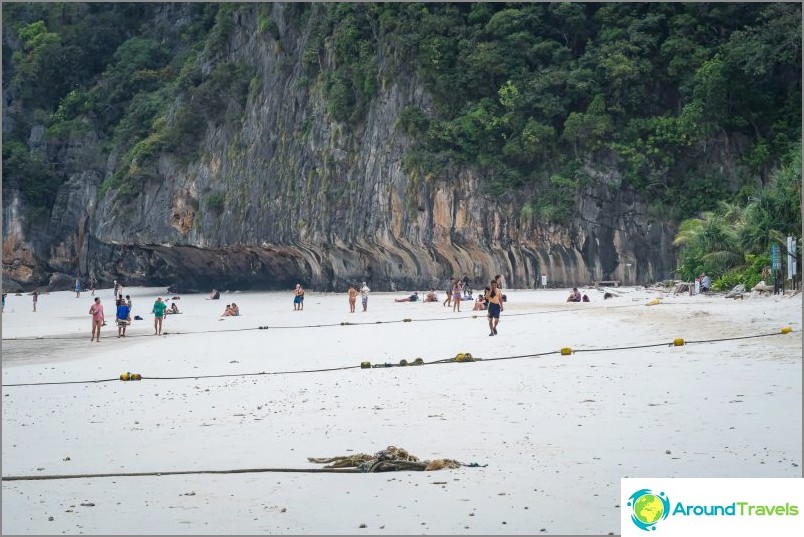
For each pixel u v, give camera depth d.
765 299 39.31
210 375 29.69
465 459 15.87
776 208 47.78
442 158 77.56
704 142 69.94
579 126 71.69
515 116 75.44
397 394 23.06
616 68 71.56
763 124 70.00
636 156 70.12
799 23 66.56
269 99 98.81
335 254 89.88
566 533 12.04
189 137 107.19
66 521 13.48
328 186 88.06
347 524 12.79
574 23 77.44
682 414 18.05
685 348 26.89
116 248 121.06
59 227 125.06
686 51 72.19
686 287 52.03
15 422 22.27
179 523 13.16
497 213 74.81
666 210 69.44
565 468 14.84
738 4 73.31
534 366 26.27
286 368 30.33
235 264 105.19
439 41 80.19
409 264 82.81
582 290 65.94
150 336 47.44
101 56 140.50
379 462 15.45
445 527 12.45
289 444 17.89
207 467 16.31
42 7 146.50
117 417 22.36
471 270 78.19
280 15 100.19
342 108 88.31
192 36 132.75
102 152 126.75
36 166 126.25
